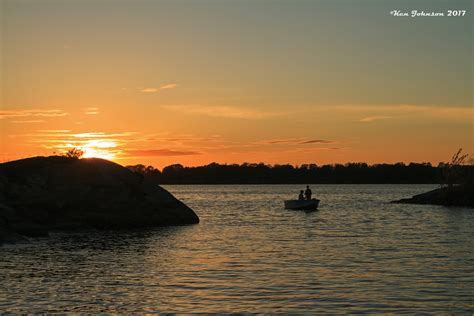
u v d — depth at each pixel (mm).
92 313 18000
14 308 18500
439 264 26797
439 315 17672
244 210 75562
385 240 37594
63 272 24875
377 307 18594
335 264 26938
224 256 29781
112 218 45875
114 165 51438
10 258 28984
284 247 33781
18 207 42781
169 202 51812
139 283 22406
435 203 83250
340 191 185125
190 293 20641
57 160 50281
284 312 18062
